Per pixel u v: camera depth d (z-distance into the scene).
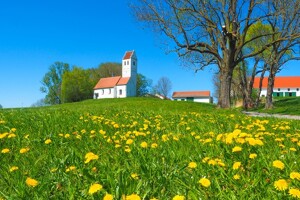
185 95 131.62
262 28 38.72
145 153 3.92
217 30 28.38
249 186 2.68
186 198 2.55
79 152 3.98
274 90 108.12
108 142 4.76
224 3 27.75
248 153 3.67
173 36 27.08
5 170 3.47
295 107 31.89
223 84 28.44
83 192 2.64
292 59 35.50
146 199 2.59
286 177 2.92
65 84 100.00
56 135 5.45
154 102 30.58
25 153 4.09
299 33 27.31
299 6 29.28
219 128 6.44
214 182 2.81
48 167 3.48
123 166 3.47
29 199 2.56
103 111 11.23
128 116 9.24
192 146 4.44
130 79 109.25
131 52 111.31
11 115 9.34
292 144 4.56
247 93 43.41
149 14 27.17
